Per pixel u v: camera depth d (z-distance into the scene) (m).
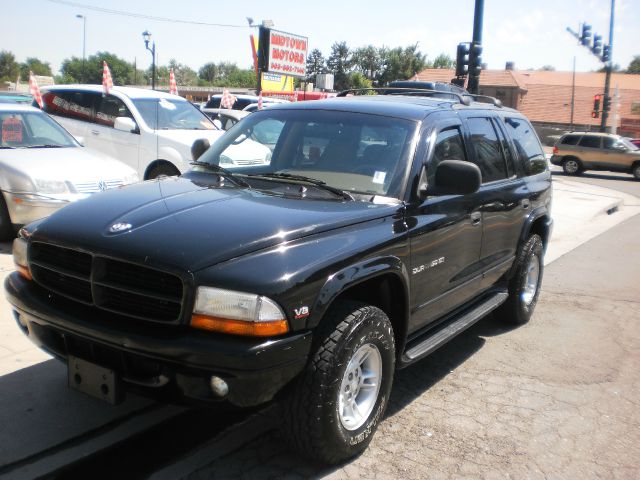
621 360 5.32
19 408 3.74
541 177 6.16
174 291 2.87
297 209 3.39
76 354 3.16
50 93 11.09
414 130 4.11
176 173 9.78
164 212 3.27
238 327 2.78
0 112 7.87
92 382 3.09
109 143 10.37
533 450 3.72
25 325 3.45
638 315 6.69
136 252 2.93
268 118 4.62
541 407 4.31
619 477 3.49
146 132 9.96
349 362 3.18
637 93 58.72
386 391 3.59
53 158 7.36
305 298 2.93
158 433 3.61
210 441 3.56
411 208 3.81
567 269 8.84
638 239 11.70
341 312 3.20
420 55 86.25
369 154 4.04
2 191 7.04
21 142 7.82
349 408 3.36
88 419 3.68
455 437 3.82
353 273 3.17
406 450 3.62
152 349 2.81
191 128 10.69
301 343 2.91
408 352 3.95
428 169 4.05
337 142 4.18
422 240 3.81
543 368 5.05
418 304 3.94
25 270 3.43
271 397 2.91
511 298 5.82
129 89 10.89
